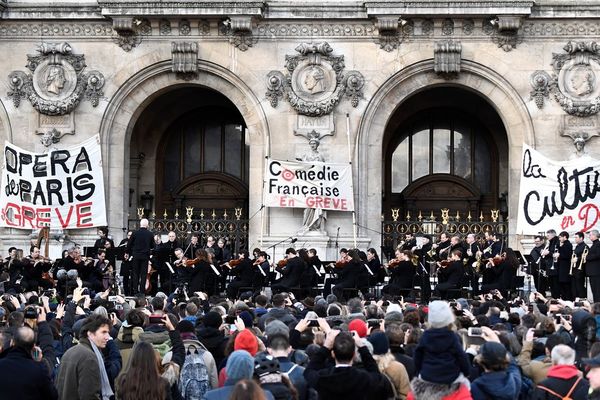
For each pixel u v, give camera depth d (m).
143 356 12.74
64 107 39.88
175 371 14.23
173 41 40.16
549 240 34.12
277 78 39.75
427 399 12.90
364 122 39.78
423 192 44.56
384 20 39.12
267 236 39.81
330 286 34.50
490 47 39.69
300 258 33.31
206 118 45.22
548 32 39.56
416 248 34.62
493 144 44.56
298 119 39.84
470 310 21.75
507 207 43.62
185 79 40.34
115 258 35.47
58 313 18.22
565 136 39.38
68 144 40.16
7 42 40.31
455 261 32.25
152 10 39.31
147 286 33.84
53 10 39.84
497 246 34.03
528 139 39.41
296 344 16.02
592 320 15.98
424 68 39.78
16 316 16.25
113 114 40.22
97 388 14.25
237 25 39.34
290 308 23.00
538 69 39.56
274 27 39.97
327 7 39.53
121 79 40.16
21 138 40.19
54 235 39.78
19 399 12.87
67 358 14.38
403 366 14.38
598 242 32.34
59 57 40.19
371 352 13.70
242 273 33.41
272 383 12.61
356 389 12.59
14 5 39.91
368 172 39.88
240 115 45.12
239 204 44.88
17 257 33.41
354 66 39.84
